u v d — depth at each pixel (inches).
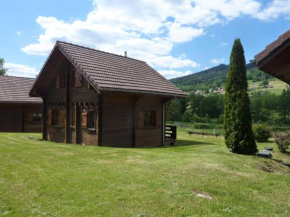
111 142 484.7
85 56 516.4
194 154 367.2
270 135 722.2
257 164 331.0
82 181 213.8
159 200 176.6
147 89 507.8
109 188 197.5
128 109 521.0
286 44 157.8
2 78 899.4
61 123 593.6
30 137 652.1
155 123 586.6
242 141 407.5
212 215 156.3
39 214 154.3
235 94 422.3
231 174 256.2
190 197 184.1
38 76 612.4
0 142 458.6
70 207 163.5
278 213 167.2
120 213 156.2
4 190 192.9
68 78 569.3
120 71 530.3
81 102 525.7
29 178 222.1
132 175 234.5
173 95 577.6
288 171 342.3
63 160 299.3
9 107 824.3
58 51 551.8
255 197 195.3
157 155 346.3
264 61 171.3
